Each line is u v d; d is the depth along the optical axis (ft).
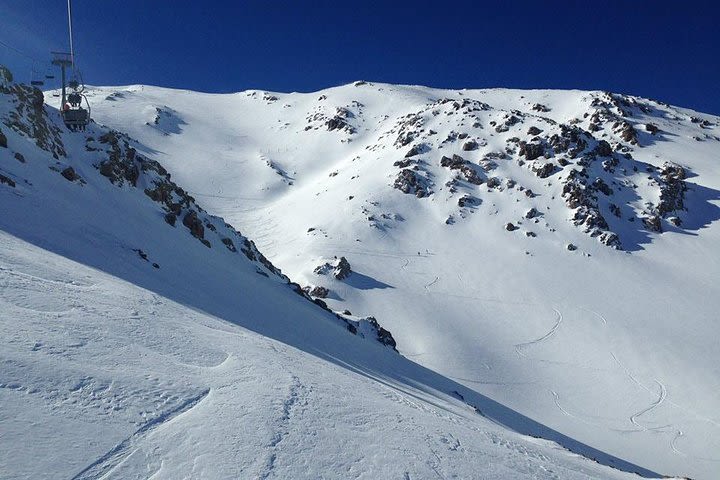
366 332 142.92
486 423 50.98
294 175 499.92
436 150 378.73
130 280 46.85
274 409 21.66
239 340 34.01
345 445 20.90
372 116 623.77
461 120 409.69
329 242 292.20
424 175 353.92
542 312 228.02
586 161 346.33
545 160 346.33
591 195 313.94
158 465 14.93
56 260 36.50
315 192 399.24
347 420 23.97
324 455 19.21
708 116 638.12
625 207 319.47
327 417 23.22
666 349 198.80
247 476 15.87
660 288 247.70
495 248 284.20
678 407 164.55
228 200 427.74
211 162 501.97
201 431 17.60
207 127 611.47
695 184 360.28
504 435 39.14
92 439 14.87
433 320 216.74
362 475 18.86
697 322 219.00
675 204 324.60
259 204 424.05
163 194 120.78
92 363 19.35
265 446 18.10
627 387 176.55
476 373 179.22
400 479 19.70
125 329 24.90
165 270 64.34
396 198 335.67
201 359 25.38
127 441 15.49
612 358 194.39
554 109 601.21
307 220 341.82
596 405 166.20
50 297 25.13
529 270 263.29
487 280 256.11
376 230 304.09
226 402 20.68
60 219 56.29
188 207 129.80
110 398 17.42
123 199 91.91
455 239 295.48
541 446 42.96
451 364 183.52
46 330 20.61
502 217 308.19
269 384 24.89
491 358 191.01
